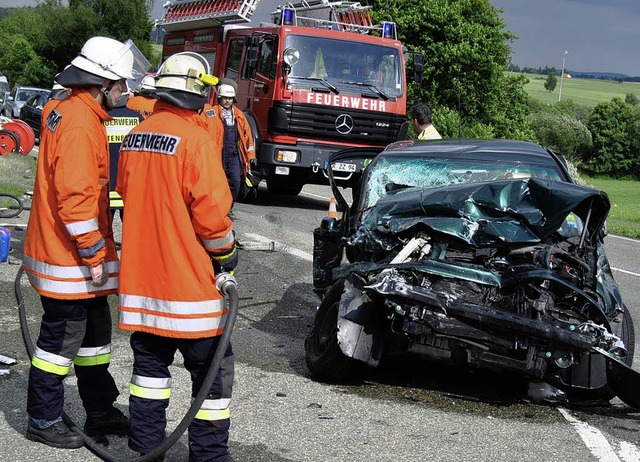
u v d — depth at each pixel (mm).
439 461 4527
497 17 34688
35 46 61562
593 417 5480
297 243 11398
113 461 4199
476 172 6684
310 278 9352
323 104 14430
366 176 6789
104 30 56438
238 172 11492
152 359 3963
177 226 3801
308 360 5910
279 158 14422
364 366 5801
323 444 4660
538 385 5652
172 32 19875
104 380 4559
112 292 4434
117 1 56562
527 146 7203
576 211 5938
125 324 3928
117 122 7543
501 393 5855
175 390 5410
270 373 5934
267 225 12797
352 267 5707
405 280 5406
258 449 4527
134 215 3902
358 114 14617
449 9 32781
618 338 5211
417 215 6016
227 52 16391
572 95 160500
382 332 5613
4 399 5055
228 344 3754
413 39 33406
